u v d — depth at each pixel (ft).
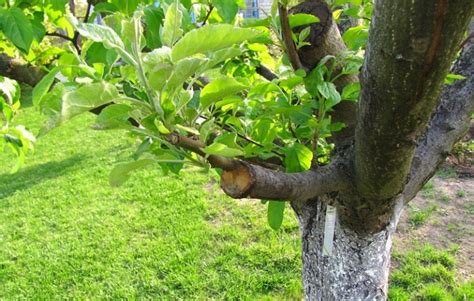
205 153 2.21
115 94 1.94
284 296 10.78
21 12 3.18
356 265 4.53
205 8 4.12
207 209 15.19
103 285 12.28
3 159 24.39
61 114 1.84
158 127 2.10
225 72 4.45
